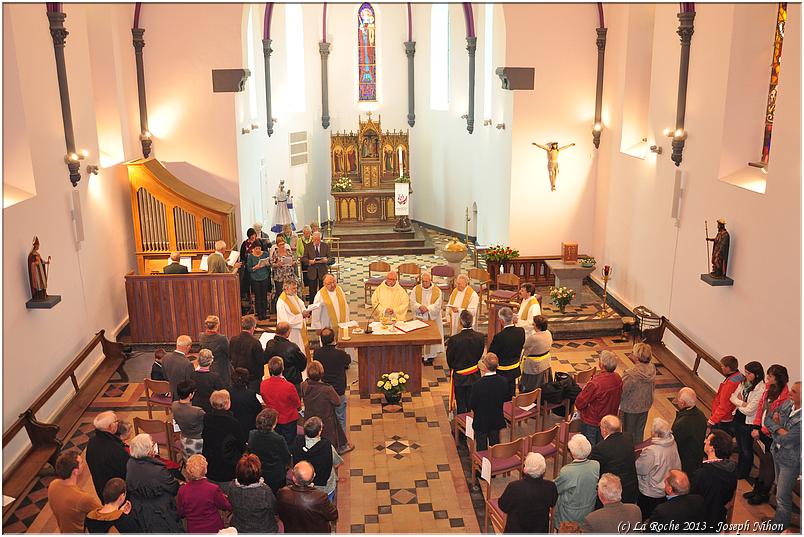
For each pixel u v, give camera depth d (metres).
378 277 16.61
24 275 10.65
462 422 10.52
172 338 14.45
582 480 7.38
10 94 10.72
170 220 15.62
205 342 10.70
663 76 13.98
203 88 16.50
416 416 11.66
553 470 9.72
